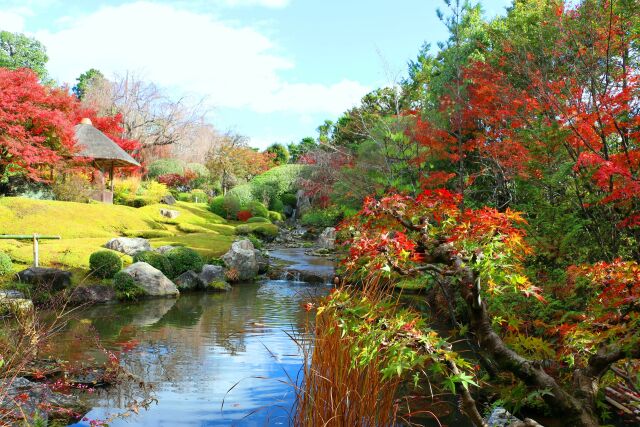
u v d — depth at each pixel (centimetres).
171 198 2716
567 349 372
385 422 334
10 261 1127
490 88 770
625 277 317
